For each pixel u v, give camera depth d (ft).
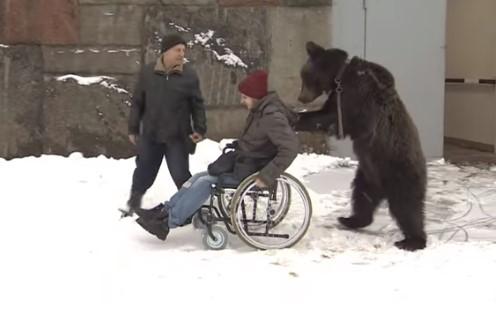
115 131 45.19
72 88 44.98
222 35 45.60
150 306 21.15
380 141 27.09
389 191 27.58
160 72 29.68
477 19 57.88
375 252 26.86
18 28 44.57
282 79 46.29
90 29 45.06
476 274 24.03
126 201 33.78
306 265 25.02
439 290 22.48
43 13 44.75
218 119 45.96
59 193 35.19
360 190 29.84
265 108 25.93
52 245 27.25
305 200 27.09
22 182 37.35
